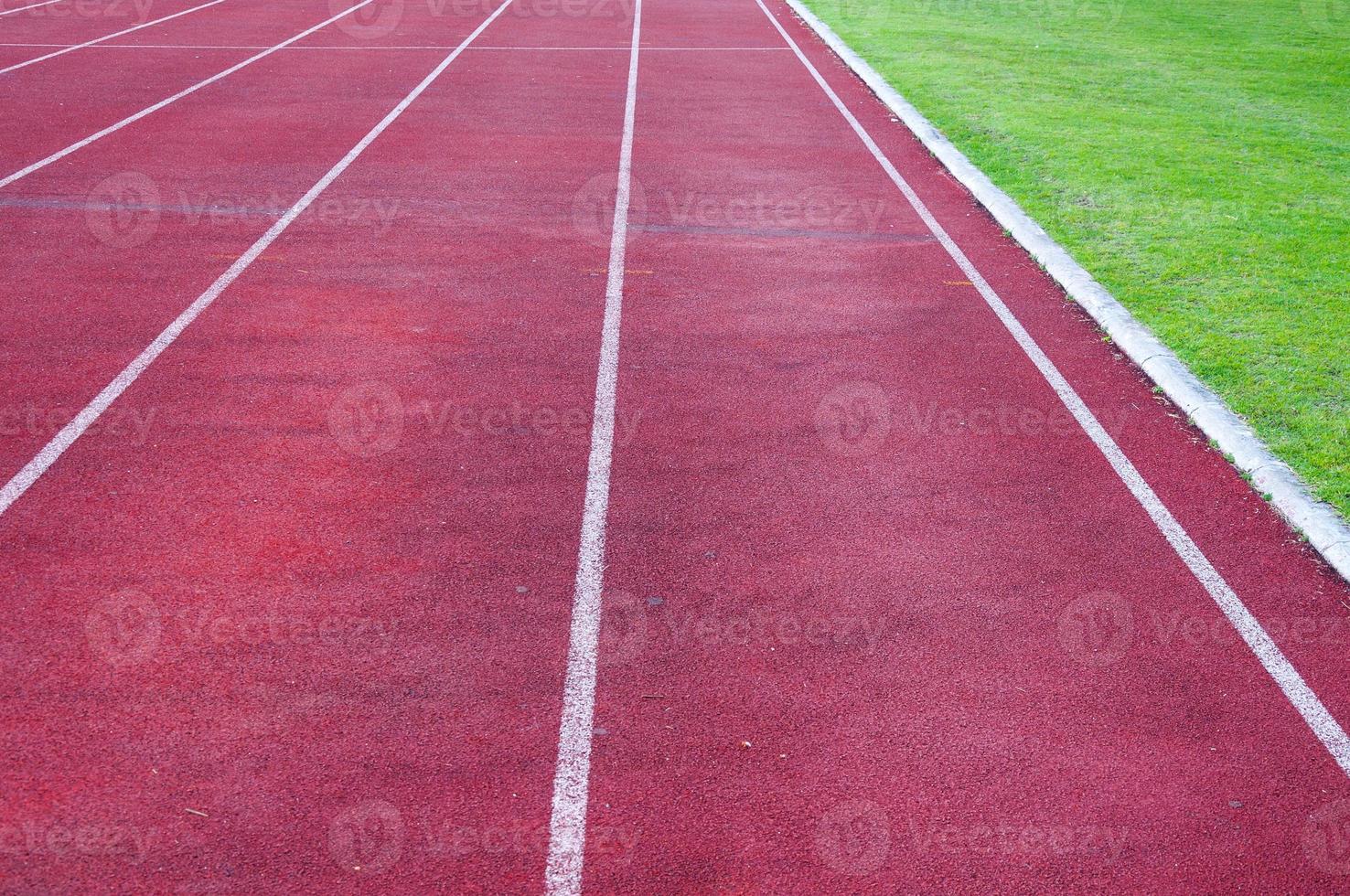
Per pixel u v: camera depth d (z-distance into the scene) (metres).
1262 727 4.37
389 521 5.50
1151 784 4.09
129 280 8.41
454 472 5.96
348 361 7.20
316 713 4.27
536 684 4.47
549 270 8.88
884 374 7.26
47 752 4.03
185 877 3.58
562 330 7.77
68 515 5.44
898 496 5.87
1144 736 4.31
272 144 12.41
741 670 4.59
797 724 4.32
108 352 7.21
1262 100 15.40
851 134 13.59
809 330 7.89
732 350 7.54
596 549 5.35
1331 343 7.47
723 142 13.09
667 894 3.60
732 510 5.70
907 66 17.17
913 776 4.09
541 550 5.32
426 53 18.27
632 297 8.38
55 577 4.98
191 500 5.61
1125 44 19.73
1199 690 4.55
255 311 7.93
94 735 4.11
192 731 4.16
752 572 5.21
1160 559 5.38
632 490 5.85
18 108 13.85
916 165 12.28
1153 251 9.27
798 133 13.61
